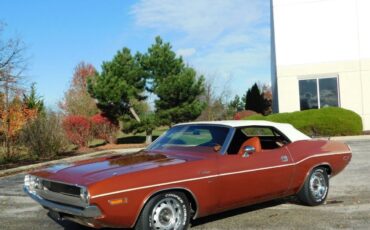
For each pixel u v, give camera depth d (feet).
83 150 67.26
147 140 76.43
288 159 21.66
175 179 17.28
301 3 73.97
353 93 71.67
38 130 57.26
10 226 20.85
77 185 16.08
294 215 21.49
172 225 17.47
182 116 73.67
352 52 71.82
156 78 74.79
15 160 54.95
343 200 24.57
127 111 77.05
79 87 137.49
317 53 73.46
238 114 94.38
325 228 18.99
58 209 17.19
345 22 72.23
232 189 19.17
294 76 74.49
